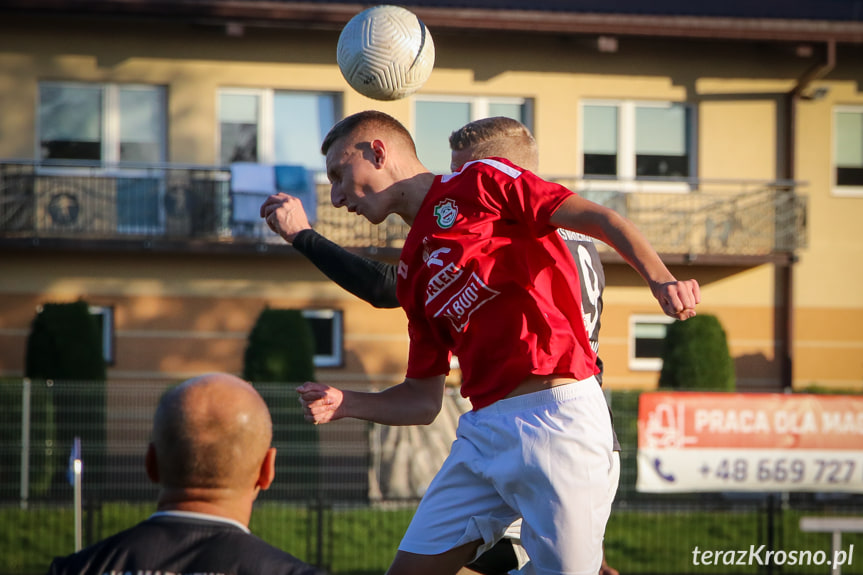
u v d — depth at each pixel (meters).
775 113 43.09
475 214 6.54
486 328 6.69
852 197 43.72
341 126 7.19
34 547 24.59
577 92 42.06
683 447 25.69
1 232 38.22
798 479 26.00
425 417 7.59
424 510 7.22
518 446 6.67
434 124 41.66
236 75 40.31
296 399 31.03
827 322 43.66
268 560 5.04
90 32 39.50
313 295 40.66
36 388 30.38
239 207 38.91
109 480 30.72
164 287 39.88
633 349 42.22
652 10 42.00
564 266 6.62
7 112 38.94
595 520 6.66
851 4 43.84
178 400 5.10
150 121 40.34
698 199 42.25
